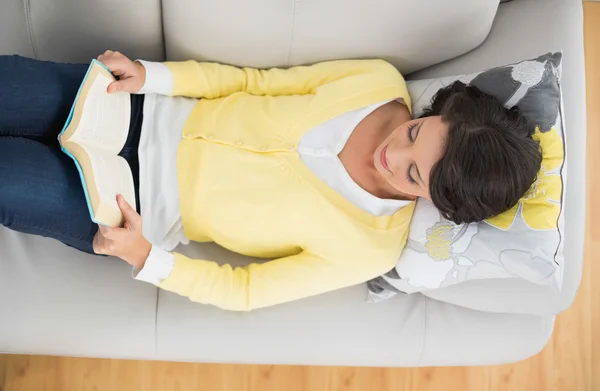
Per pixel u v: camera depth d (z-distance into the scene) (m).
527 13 1.24
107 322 1.15
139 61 1.09
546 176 1.06
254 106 1.14
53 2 1.12
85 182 0.90
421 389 1.66
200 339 1.18
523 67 1.09
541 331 1.24
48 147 1.00
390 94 1.15
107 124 1.00
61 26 1.14
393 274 1.18
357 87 1.14
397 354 1.23
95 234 1.03
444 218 1.11
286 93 1.20
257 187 1.09
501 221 1.08
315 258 1.12
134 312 1.16
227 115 1.13
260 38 1.17
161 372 1.60
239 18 1.13
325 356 1.21
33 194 0.94
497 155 0.96
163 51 1.25
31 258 1.14
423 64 1.27
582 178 1.17
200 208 1.10
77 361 1.58
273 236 1.12
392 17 1.15
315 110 1.11
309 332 1.20
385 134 1.14
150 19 1.15
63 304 1.13
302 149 1.09
